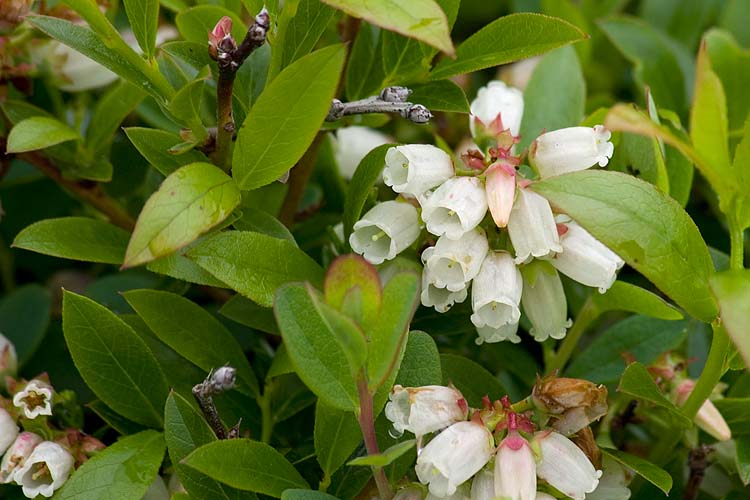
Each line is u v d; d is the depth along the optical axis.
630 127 0.20
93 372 0.23
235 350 0.23
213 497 0.22
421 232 0.23
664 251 0.21
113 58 0.22
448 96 0.24
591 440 0.22
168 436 0.22
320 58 0.21
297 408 0.24
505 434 0.22
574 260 0.22
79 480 0.22
